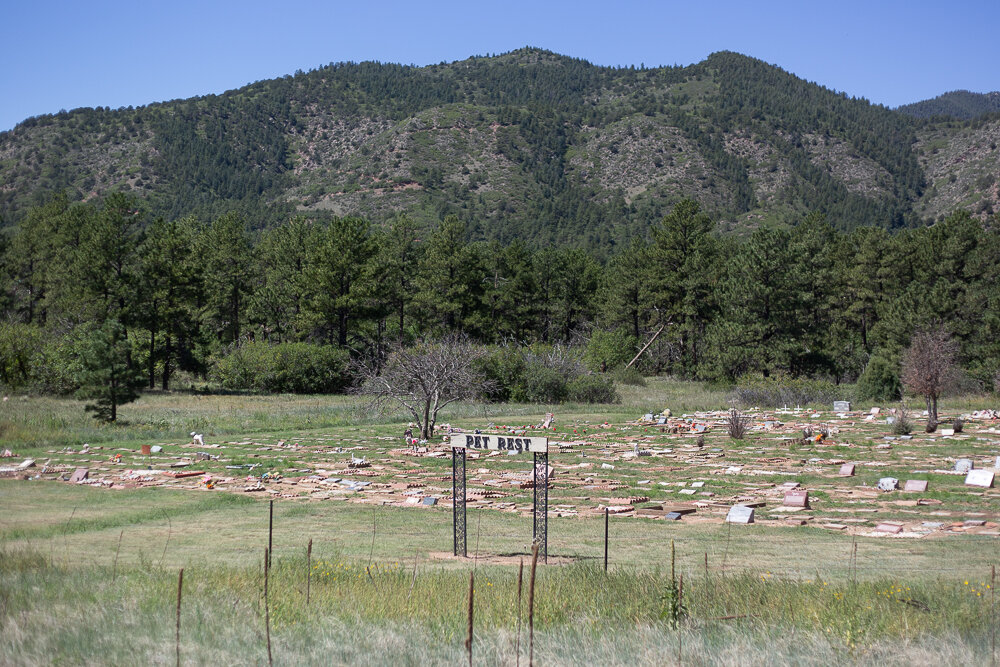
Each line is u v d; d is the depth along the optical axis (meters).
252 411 45.03
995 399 44.06
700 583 10.87
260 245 92.31
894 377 47.62
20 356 55.06
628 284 84.88
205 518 18.22
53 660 8.09
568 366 54.34
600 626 9.21
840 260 77.75
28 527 17.11
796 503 18.83
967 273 64.12
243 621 9.47
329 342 73.44
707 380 67.81
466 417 40.97
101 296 62.88
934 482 21.02
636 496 20.22
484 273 83.25
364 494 21.25
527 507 19.23
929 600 9.65
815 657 7.92
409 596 10.35
